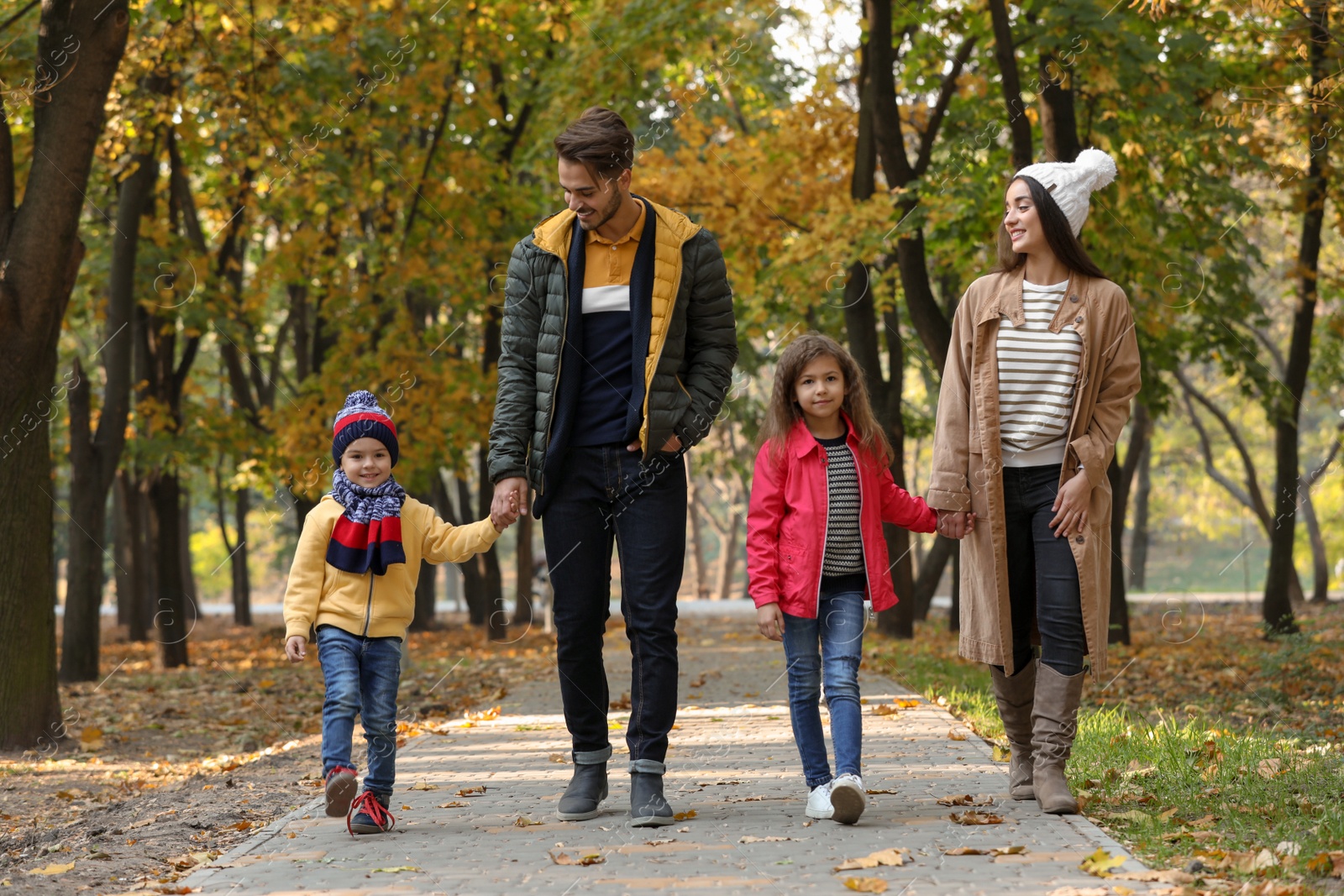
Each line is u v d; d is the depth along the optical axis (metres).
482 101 16.72
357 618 4.42
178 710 10.95
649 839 4.04
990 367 4.46
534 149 16.52
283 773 6.96
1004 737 6.49
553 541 4.38
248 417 17.56
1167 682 10.90
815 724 4.44
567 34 15.29
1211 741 5.80
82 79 8.63
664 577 4.29
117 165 14.00
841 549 4.47
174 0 11.97
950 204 12.36
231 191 15.95
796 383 4.54
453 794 5.25
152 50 13.08
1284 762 5.29
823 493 4.47
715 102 16.69
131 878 4.12
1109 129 12.86
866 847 3.81
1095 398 4.40
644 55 14.58
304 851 4.05
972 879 3.38
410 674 13.48
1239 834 4.01
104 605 43.06
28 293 8.54
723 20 14.34
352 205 16.55
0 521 8.54
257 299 16.73
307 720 10.27
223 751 8.68
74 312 17.06
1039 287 4.48
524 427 4.44
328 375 16.20
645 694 4.29
